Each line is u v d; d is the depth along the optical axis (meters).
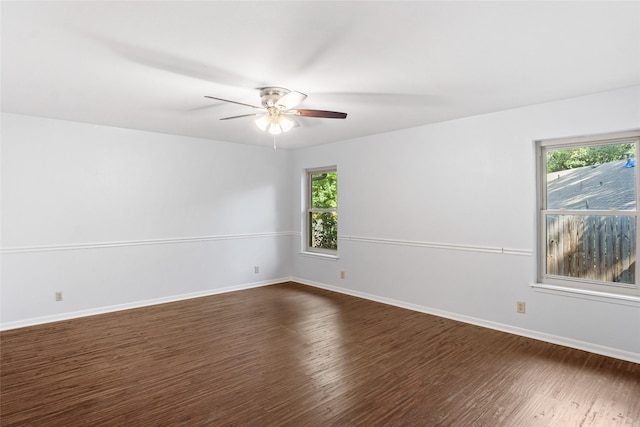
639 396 2.44
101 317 4.21
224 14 1.81
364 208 5.04
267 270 5.94
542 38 2.08
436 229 4.24
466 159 3.96
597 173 3.29
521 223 3.57
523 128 3.53
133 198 4.61
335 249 5.70
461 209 4.01
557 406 2.33
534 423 2.15
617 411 2.27
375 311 4.43
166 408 2.31
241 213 5.61
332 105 3.46
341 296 5.18
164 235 4.86
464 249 4.00
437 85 2.89
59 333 3.67
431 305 4.31
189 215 5.08
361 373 2.78
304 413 2.26
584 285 3.34
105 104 3.43
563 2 1.71
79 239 4.23
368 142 4.96
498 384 2.61
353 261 5.21
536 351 3.19
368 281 5.02
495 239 3.75
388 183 4.73
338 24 1.91
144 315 4.29
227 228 5.46
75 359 3.04
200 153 5.16
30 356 3.10
